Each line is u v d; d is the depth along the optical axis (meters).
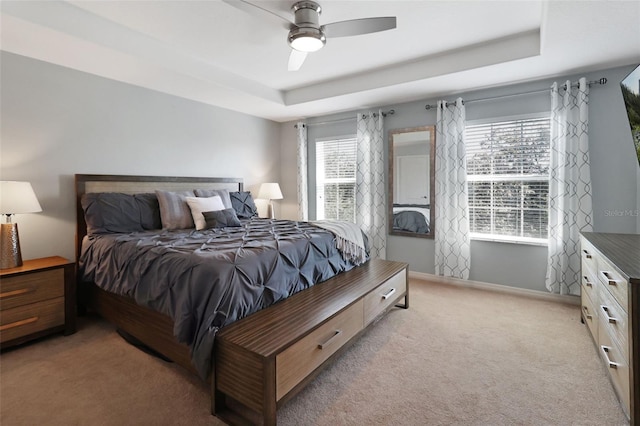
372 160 4.35
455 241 3.71
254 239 2.43
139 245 2.25
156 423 1.54
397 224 4.23
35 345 2.32
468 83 3.38
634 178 2.88
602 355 1.94
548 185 3.28
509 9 2.31
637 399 1.42
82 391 1.78
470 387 1.82
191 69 3.10
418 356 2.15
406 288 3.05
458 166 3.65
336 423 1.54
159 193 3.29
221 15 2.37
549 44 2.45
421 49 2.98
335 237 2.80
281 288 2.07
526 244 3.38
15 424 1.53
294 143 5.25
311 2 2.20
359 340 2.38
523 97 3.37
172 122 3.78
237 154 4.64
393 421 1.55
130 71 2.99
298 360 1.57
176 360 1.88
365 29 2.21
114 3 2.22
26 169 2.69
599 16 2.05
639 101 2.11
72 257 2.96
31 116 2.71
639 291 1.41
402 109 4.16
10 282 2.21
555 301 3.22
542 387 1.81
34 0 2.09
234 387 1.50
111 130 3.23
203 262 1.77
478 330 2.55
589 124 3.02
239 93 3.71
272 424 1.40
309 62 3.27
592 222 3.02
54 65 2.82
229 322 1.70
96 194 2.93
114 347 2.29
